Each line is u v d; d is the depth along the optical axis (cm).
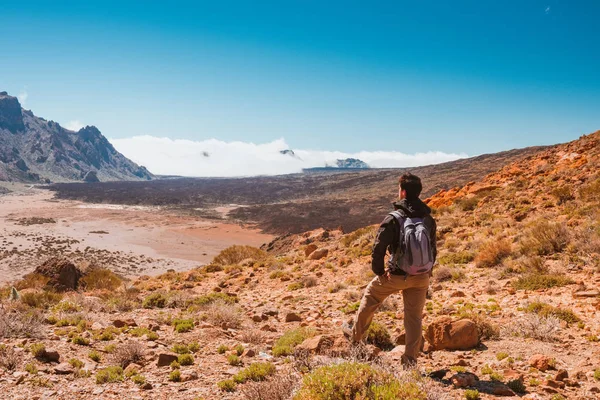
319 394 327
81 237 10994
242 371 469
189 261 7794
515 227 1578
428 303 867
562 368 473
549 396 391
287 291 1296
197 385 448
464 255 1335
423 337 612
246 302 1158
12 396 398
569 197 1788
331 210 16238
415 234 414
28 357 520
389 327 708
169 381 464
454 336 563
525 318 670
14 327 641
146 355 570
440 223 2048
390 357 514
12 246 9000
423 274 427
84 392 419
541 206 1827
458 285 1028
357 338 479
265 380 447
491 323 650
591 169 2227
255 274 1756
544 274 963
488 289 903
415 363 440
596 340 562
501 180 3003
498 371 466
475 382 430
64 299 1078
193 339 683
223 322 804
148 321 827
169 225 14675
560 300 779
